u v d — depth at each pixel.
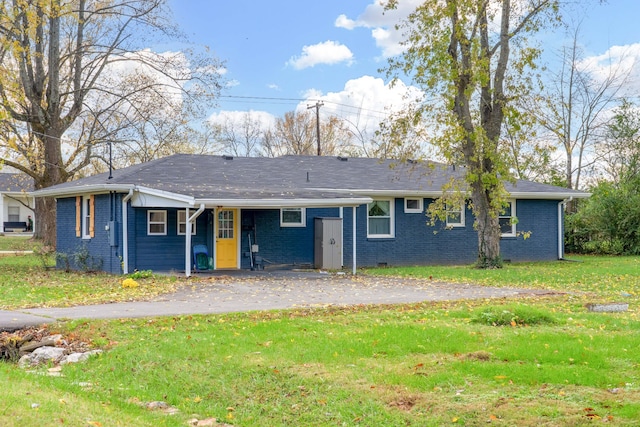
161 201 19.50
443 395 6.94
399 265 25.52
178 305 13.12
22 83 28.44
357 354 8.62
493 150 21.69
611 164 39.06
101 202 21.64
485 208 22.75
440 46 20.72
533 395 6.77
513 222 23.00
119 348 9.25
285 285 17.28
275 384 7.62
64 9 27.67
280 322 10.95
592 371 7.49
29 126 32.47
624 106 38.16
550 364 7.89
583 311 12.25
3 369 8.39
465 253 26.78
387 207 25.56
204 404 7.18
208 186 21.75
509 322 10.62
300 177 25.09
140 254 20.84
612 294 14.98
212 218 21.92
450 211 24.27
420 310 12.34
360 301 13.70
